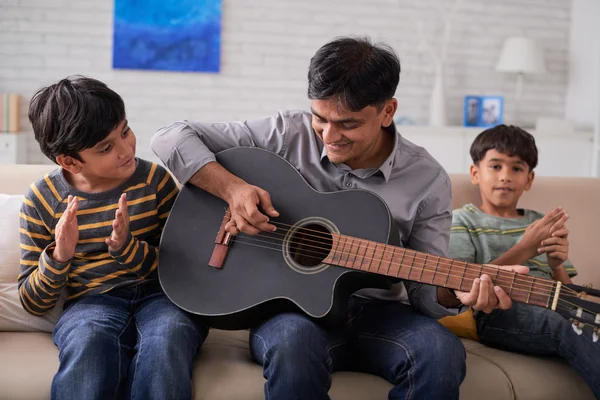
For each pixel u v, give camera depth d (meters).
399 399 1.67
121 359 1.67
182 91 5.38
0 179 2.15
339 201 1.82
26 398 1.63
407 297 1.98
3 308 1.91
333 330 1.82
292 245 1.81
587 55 5.59
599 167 5.16
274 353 1.60
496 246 2.20
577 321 1.53
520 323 1.93
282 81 5.48
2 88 5.20
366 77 1.67
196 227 1.85
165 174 1.95
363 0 5.51
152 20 5.24
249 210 1.76
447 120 5.66
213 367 1.72
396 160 1.91
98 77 5.27
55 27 5.20
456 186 2.41
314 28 5.48
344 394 1.70
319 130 1.77
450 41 5.63
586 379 1.80
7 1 5.15
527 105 5.77
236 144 1.99
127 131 1.81
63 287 1.82
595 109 5.46
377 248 1.72
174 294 1.78
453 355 1.66
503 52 5.39
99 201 1.87
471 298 1.61
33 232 1.85
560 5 5.73
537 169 5.17
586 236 2.38
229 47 5.40
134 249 1.80
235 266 1.79
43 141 1.78
